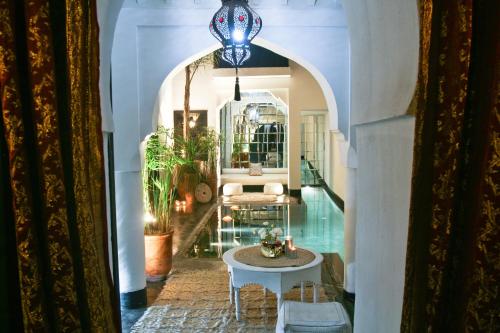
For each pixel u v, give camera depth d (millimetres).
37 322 1341
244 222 9734
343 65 4883
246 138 15891
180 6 4727
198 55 4863
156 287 5516
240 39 3953
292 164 13273
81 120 1461
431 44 1229
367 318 2215
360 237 2365
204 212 10906
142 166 4992
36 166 1384
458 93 1180
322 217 10281
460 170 1196
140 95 4797
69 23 1414
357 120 2320
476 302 1099
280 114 15859
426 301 1232
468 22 1161
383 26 1823
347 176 5016
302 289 4719
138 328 4348
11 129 1305
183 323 4457
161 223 5812
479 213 1098
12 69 1305
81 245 1445
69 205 1440
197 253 7176
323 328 3115
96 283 1484
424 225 1247
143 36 4777
